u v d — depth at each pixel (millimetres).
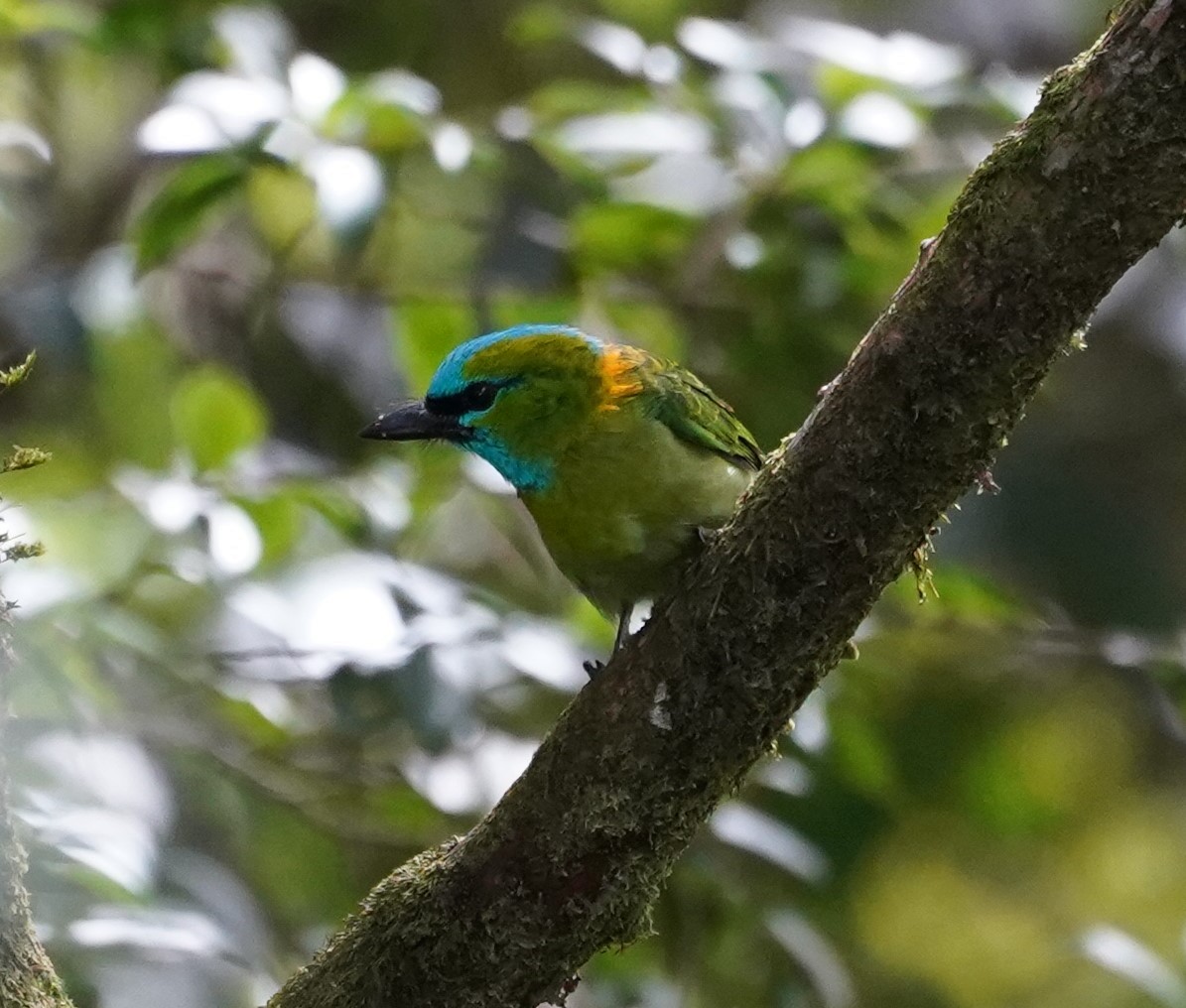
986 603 10352
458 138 9891
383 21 14797
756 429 11555
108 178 14016
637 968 10289
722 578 6129
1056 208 5414
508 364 7961
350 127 10094
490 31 14953
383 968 6586
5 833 6066
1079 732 14453
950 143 12336
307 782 11062
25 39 12602
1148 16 5152
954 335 5648
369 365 12820
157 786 9555
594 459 7793
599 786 6344
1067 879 14688
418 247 13305
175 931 7934
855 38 10789
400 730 10102
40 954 6152
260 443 10930
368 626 8945
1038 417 13359
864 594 6109
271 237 13930
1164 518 13211
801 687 6297
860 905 14180
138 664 10531
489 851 6480
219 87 9719
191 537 9859
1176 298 12812
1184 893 14625
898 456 5836
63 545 9703
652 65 11102
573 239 11070
